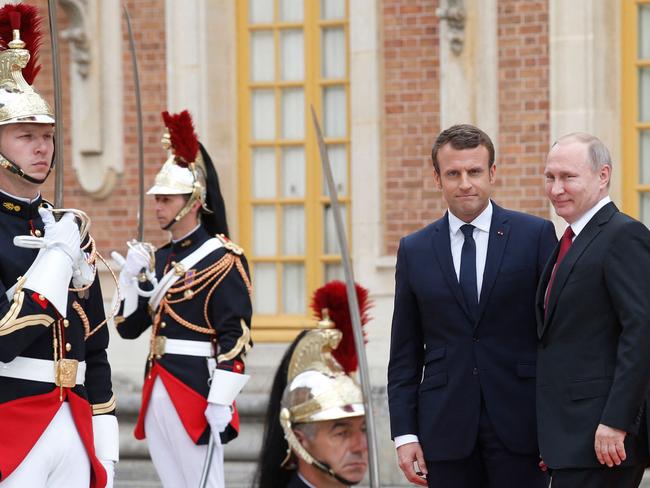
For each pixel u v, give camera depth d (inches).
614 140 836.0
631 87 836.0
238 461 805.9
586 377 436.8
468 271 470.3
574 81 829.8
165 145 609.3
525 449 461.7
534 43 845.8
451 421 467.5
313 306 338.0
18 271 385.7
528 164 847.1
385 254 877.8
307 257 931.3
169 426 590.2
